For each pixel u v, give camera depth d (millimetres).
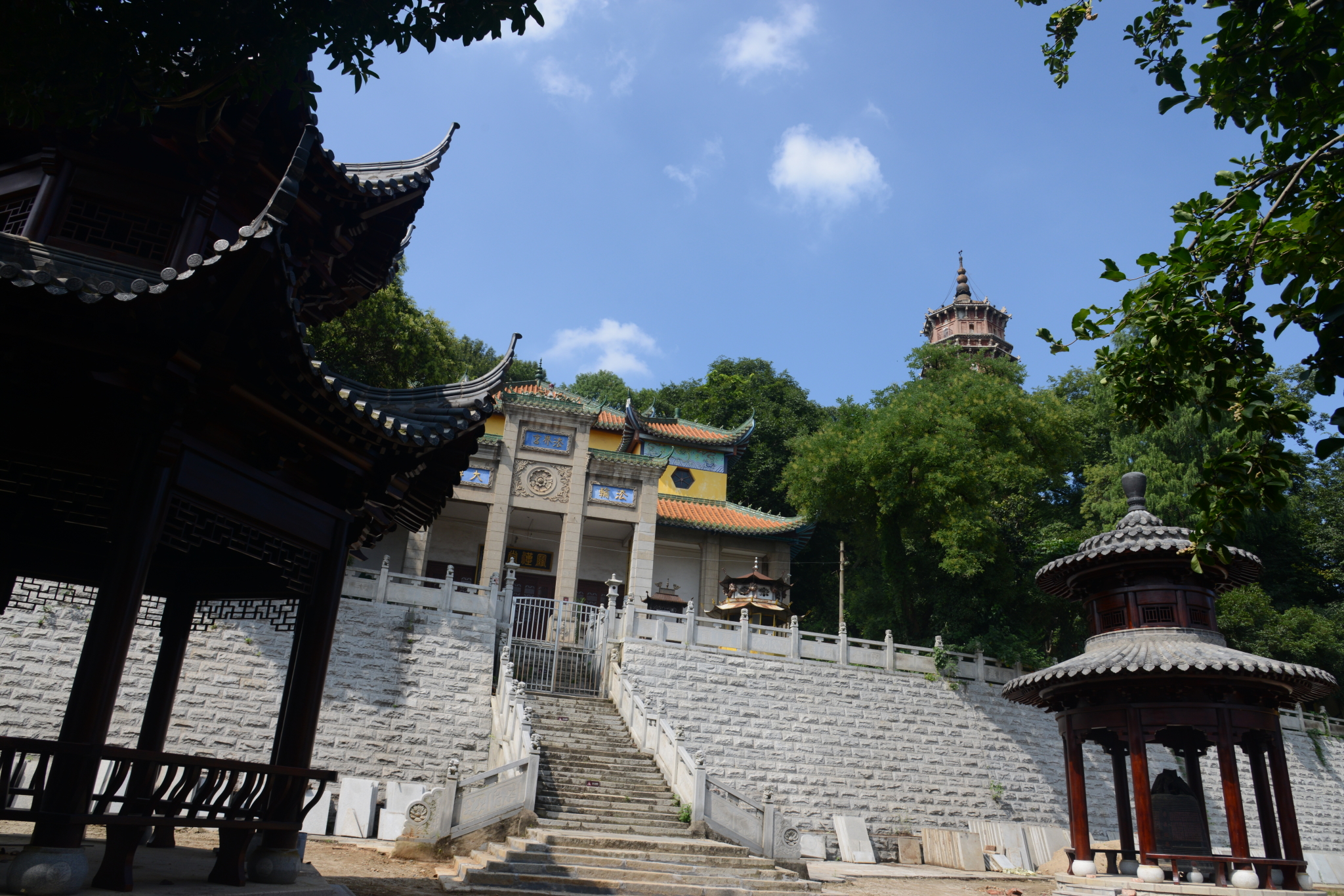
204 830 15719
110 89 7734
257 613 10688
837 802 25016
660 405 66375
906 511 34000
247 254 7137
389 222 12094
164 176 9547
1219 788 30172
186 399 7574
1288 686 13922
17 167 9367
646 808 17859
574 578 37531
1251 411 7832
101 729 6848
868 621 35656
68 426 7719
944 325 68375
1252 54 7422
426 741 22109
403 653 22891
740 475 59719
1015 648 29938
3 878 6289
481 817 15750
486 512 39938
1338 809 32938
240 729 20297
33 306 7062
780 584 38062
